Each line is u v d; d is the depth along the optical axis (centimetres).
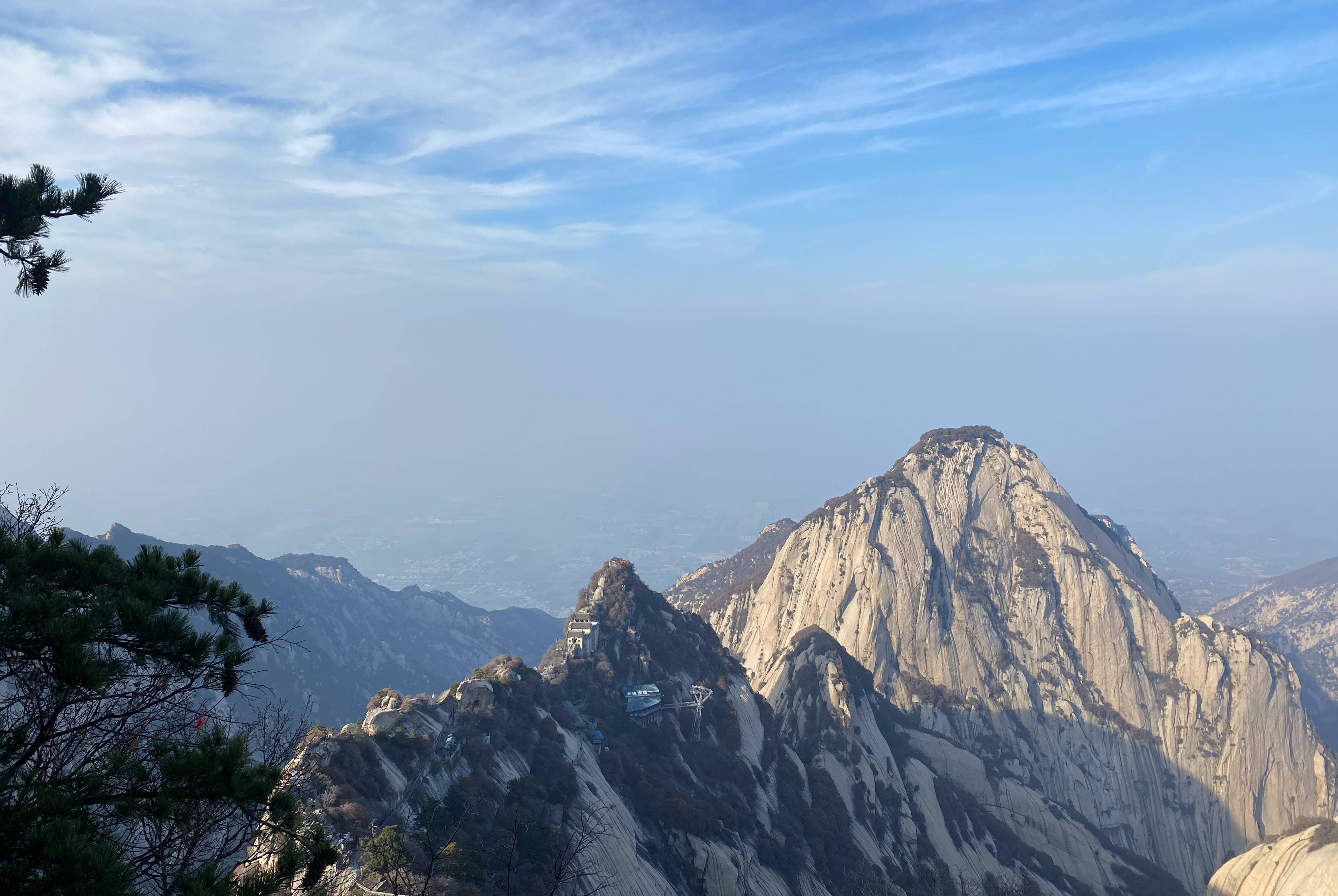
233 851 1877
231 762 1627
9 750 1501
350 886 3916
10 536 1880
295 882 1997
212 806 1734
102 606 1705
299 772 4006
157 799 1584
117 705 1791
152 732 1808
